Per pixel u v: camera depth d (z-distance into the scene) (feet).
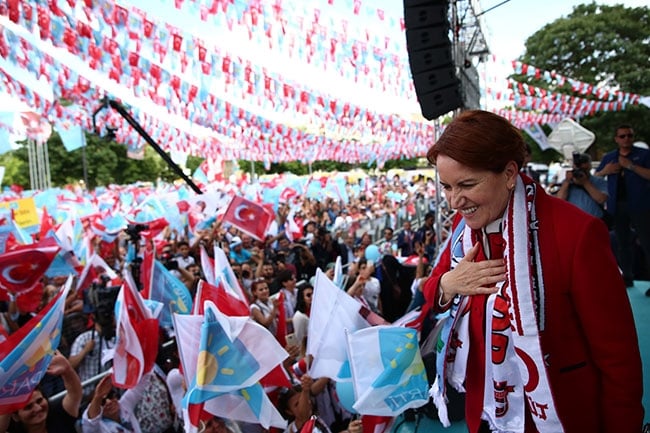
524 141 4.52
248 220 26.63
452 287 4.92
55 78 23.82
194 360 9.53
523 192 4.48
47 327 8.87
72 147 36.22
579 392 4.42
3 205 32.58
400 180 110.01
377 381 9.08
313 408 12.58
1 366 8.38
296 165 139.95
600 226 4.34
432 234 35.29
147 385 11.95
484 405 4.96
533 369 4.27
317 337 11.46
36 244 17.24
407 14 13.87
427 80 14.21
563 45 79.41
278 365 10.47
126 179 118.62
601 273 4.21
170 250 28.07
